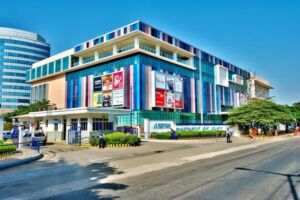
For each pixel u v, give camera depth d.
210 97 62.97
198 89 59.28
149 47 51.78
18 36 112.25
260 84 93.19
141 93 44.53
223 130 43.81
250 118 42.62
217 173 10.01
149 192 7.32
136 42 46.06
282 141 31.19
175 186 7.97
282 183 8.11
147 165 12.59
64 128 34.81
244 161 13.33
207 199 6.52
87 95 54.19
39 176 10.40
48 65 66.38
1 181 9.59
